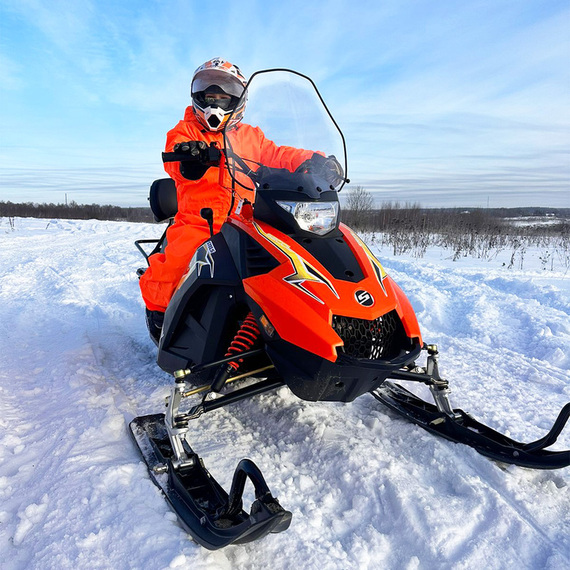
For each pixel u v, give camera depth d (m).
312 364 2.27
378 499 2.28
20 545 2.02
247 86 3.03
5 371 3.96
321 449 2.69
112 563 1.86
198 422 3.04
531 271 8.44
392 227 14.66
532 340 4.66
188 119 3.54
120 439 2.84
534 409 3.30
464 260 10.59
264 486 1.84
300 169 2.84
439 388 2.85
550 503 2.29
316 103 3.24
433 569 1.90
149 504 2.21
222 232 2.88
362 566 1.90
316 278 2.39
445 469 2.50
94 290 7.09
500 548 1.99
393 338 2.53
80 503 2.21
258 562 1.92
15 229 17.78
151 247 11.68
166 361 3.10
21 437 2.91
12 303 6.28
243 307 2.75
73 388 3.56
